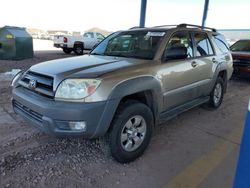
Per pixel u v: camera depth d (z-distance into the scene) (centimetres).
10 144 341
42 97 287
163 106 361
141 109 311
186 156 336
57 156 318
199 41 461
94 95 268
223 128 441
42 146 341
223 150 356
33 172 282
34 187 257
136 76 306
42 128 282
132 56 376
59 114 264
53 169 289
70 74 281
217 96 542
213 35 521
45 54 1608
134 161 318
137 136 317
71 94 269
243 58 862
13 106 339
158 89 338
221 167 311
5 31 1188
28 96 299
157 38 382
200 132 418
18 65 1033
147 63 336
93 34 1858
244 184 159
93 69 296
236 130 434
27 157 312
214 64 491
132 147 312
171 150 351
